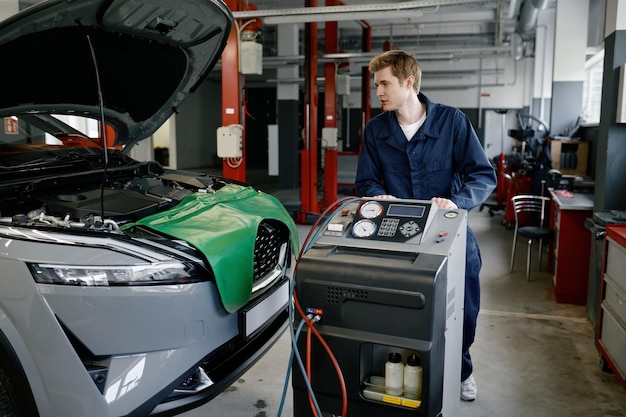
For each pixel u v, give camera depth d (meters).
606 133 3.58
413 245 1.58
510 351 3.12
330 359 1.57
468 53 12.76
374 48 13.59
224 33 2.56
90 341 1.69
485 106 14.70
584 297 3.98
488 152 14.79
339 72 9.61
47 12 1.94
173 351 1.80
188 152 17.44
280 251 2.57
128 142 3.19
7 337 1.70
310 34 7.12
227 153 5.44
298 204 9.14
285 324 2.45
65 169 2.67
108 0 1.97
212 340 1.93
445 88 14.83
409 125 2.16
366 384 1.61
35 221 1.88
